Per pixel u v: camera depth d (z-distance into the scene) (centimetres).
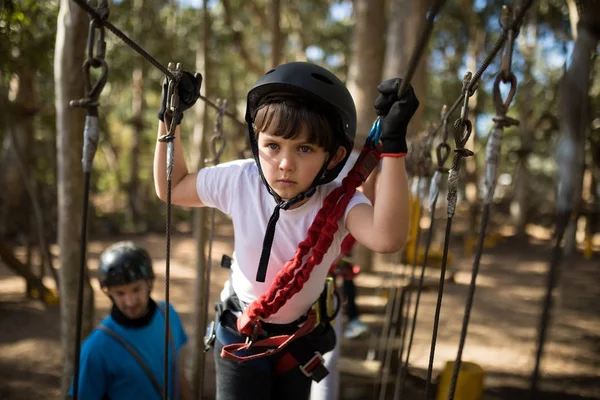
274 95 144
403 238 136
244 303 169
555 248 93
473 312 808
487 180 106
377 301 520
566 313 808
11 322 674
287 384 180
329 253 160
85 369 240
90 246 1330
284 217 157
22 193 1203
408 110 127
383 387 346
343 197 150
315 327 175
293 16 1497
